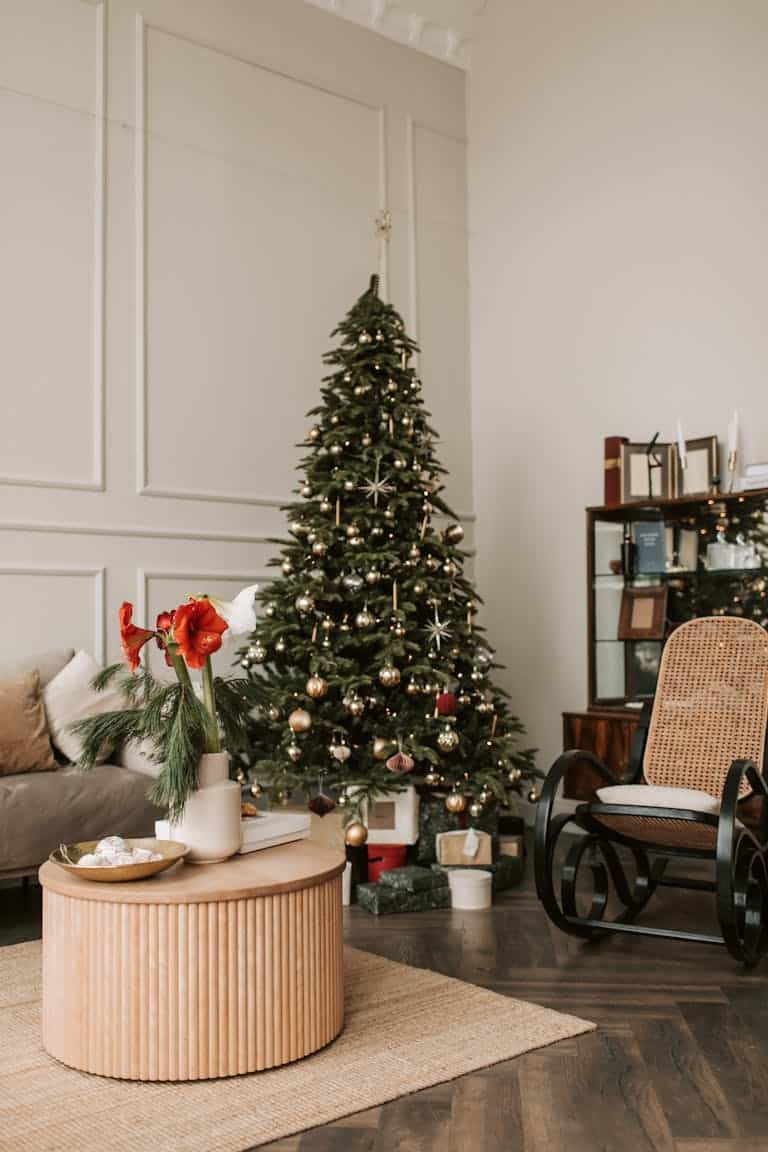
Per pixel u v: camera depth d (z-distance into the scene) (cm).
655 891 415
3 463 428
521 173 584
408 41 586
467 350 607
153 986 228
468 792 416
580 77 555
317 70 545
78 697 391
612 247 537
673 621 474
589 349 546
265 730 421
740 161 484
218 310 500
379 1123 210
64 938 237
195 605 248
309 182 538
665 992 290
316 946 245
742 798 352
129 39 475
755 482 443
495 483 593
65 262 450
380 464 439
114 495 459
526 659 573
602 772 363
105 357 459
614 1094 223
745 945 313
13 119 438
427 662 416
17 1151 196
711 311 493
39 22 447
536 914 379
